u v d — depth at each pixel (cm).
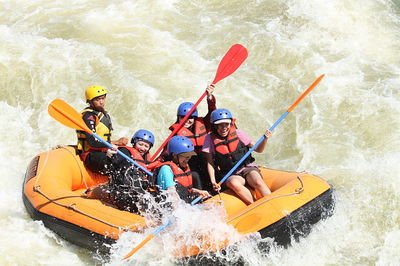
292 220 1140
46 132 1620
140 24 1950
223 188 1283
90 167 1386
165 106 1650
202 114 1631
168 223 1116
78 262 1171
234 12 2005
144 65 1783
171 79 1738
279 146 1595
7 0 2109
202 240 1088
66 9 2038
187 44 1873
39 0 2108
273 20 1944
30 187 1299
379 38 1884
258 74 1770
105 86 1712
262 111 1662
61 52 1812
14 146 1575
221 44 1864
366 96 1656
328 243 1207
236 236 1096
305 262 1162
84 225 1172
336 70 1750
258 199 1254
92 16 1986
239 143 1282
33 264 1153
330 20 1931
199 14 2005
